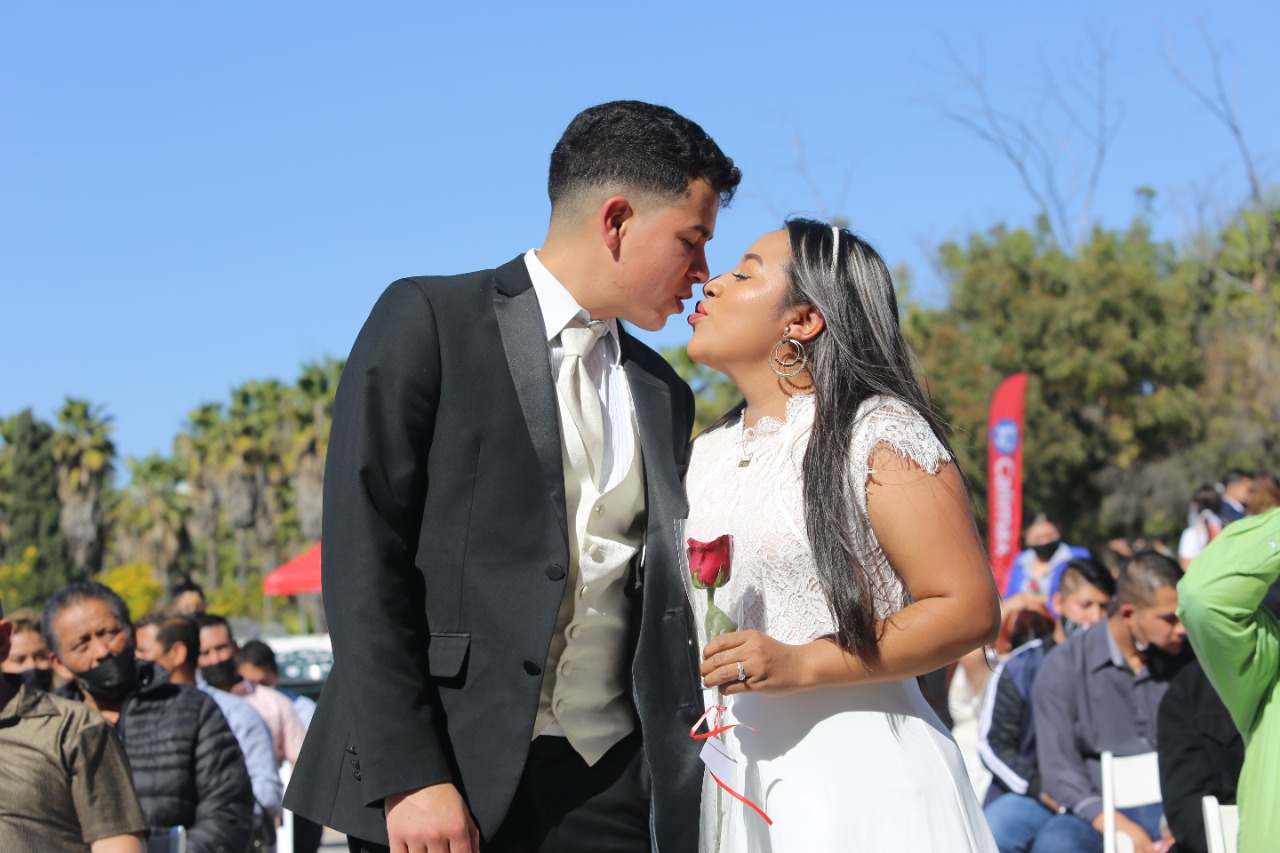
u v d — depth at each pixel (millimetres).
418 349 2705
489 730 2629
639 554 2906
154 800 5066
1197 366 26688
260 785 6219
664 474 2928
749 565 2664
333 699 2779
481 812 2592
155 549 46844
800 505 2617
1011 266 26953
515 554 2695
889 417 2578
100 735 3705
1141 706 5242
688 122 2891
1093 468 26984
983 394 25719
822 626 2570
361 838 2611
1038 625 7109
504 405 2740
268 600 42000
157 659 6102
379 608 2551
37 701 3676
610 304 2875
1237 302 28141
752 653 2400
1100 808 5129
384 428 2646
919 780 2547
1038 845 5191
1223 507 9180
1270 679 3109
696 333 2844
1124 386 26656
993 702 5840
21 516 45406
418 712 2535
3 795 3574
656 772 2820
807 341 2756
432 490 2709
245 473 44625
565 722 2854
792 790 2555
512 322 2812
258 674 8031
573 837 2885
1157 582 4984
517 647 2654
